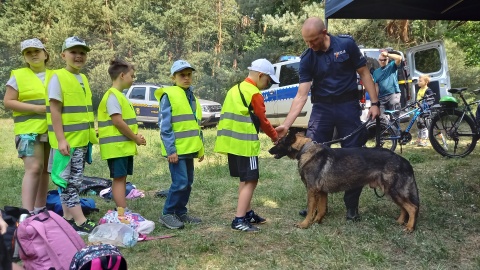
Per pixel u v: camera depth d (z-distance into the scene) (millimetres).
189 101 4516
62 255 2916
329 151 4258
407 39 16219
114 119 4281
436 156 7961
